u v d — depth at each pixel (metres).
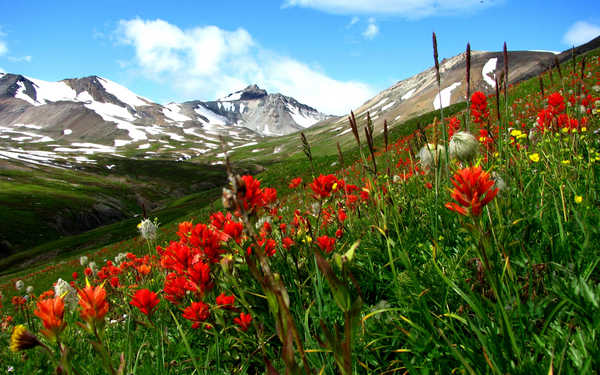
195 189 137.62
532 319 1.33
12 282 29.78
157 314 2.83
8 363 2.98
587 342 1.13
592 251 1.60
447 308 1.58
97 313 1.22
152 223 5.27
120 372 1.25
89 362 2.49
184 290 2.61
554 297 1.34
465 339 1.34
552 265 1.57
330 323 1.88
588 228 1.74
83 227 90.62
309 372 0.80
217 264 2.19
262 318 2.01
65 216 88.50
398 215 2.71
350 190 3.70
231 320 2.29
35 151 191.75
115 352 2.60
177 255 2.22
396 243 2.43
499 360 1.19
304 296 2.14
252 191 1.58
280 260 2.51
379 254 2.39
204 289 2.17
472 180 1.15
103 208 101.12
